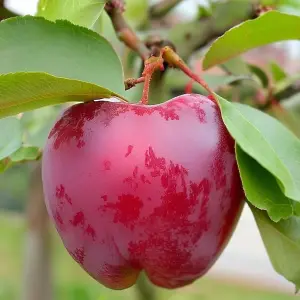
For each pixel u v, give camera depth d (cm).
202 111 21
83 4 24
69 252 23
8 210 164
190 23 34
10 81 19
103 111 21
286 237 23
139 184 20
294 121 39
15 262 147
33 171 58
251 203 21
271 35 25
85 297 112
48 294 62
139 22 44
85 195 21
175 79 38
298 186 21
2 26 22
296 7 33
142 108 21
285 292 136
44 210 61
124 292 75
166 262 21
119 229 21
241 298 131
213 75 38
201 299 127
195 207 21
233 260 159
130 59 37
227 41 25
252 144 20
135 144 20
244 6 33
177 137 21
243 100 39
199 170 21
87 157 21
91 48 23
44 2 24
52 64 22
